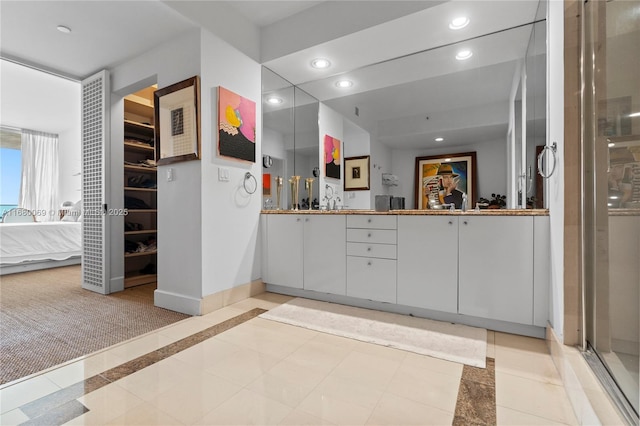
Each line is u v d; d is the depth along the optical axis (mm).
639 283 951
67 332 2139
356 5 2545
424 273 2311
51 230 4523
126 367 1654
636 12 957
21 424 1211
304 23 2795
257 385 1481
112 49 2805
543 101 2223
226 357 1764
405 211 2383
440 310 2262
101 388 1459
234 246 2773
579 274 1501
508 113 2639
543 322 1930
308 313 2486
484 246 2102
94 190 3309
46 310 2621
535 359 1727
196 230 2480
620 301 1097
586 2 1432
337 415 1265
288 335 2066
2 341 1996
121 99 3311
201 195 2457
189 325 2248
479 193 2721
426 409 1303
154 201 4051
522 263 1990
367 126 3209
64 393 1417
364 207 3217
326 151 3418
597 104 1314
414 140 3006
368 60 3000
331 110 3383
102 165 3189
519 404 1335
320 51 2834
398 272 2414
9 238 4125
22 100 5082
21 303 2828
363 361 1715
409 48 2783
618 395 1075
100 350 1859
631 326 1003
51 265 4543
